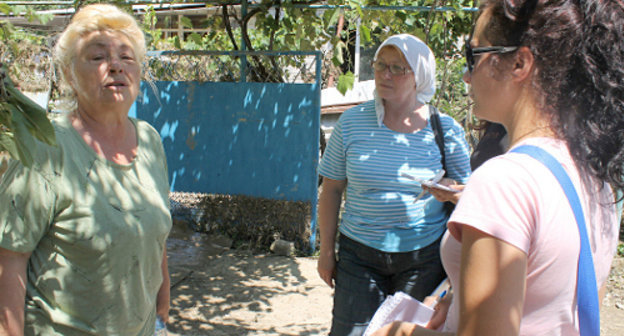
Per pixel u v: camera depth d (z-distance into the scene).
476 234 1.01
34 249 1.70
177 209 6.49
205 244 6.05
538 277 1.00
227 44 7.17
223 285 5.05
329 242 2.88
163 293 2.27
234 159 6.28
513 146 1.10
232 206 6.26
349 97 9.07
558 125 1.05
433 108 2.84
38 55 6.88
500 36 1.08
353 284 2.72
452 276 1.22
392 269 2.66
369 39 5.30
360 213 2.72
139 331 1.92
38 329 1.72
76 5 3.79
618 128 1.01
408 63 2.62
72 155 1.72
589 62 1.00
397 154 2.69
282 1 5.40
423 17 6.68
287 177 6.10
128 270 1.80
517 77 1.07
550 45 1.02
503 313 0.97
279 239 6.06
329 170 2.90
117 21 1.86
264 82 6.27
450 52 6.97
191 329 4.17
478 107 1.16
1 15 8.56
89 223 1.69
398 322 1.34
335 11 4.83
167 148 6.50
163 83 6.41
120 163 1.87
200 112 6.33
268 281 5.21
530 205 0.99
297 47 6.18
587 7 0.99
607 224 1.10
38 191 1.62
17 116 1.32
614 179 1.02
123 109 1.87
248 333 4.15
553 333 1.02
